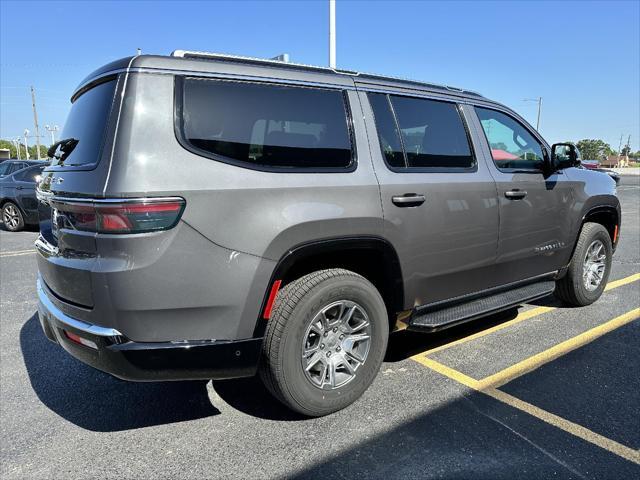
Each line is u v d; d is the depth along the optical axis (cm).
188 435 279
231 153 253
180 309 237
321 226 270
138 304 229
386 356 383
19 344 422
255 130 264
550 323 453
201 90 253
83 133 263
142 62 244
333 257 303
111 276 226
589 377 341
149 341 235
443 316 350
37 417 302
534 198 405
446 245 339
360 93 313
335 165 289
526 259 410
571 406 301
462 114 372
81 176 241
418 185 320
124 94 239
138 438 277
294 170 271
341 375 299
